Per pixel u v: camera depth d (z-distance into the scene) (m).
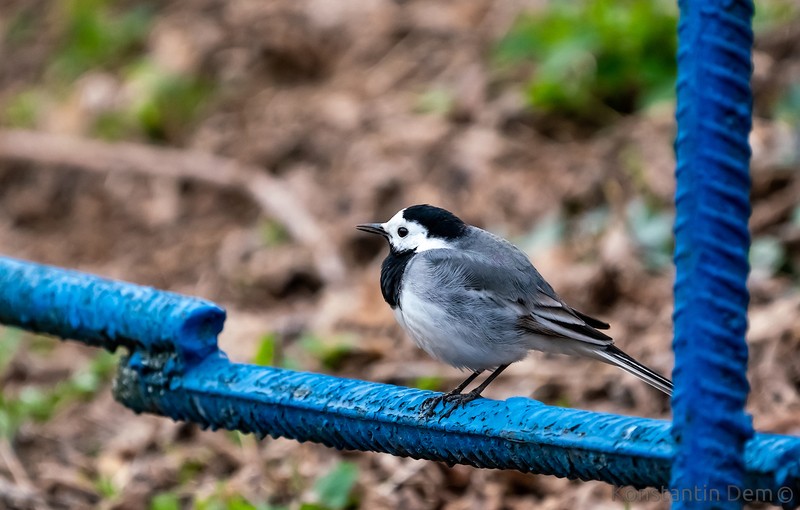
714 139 4.74
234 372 6.69
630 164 14.17
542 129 15.48
